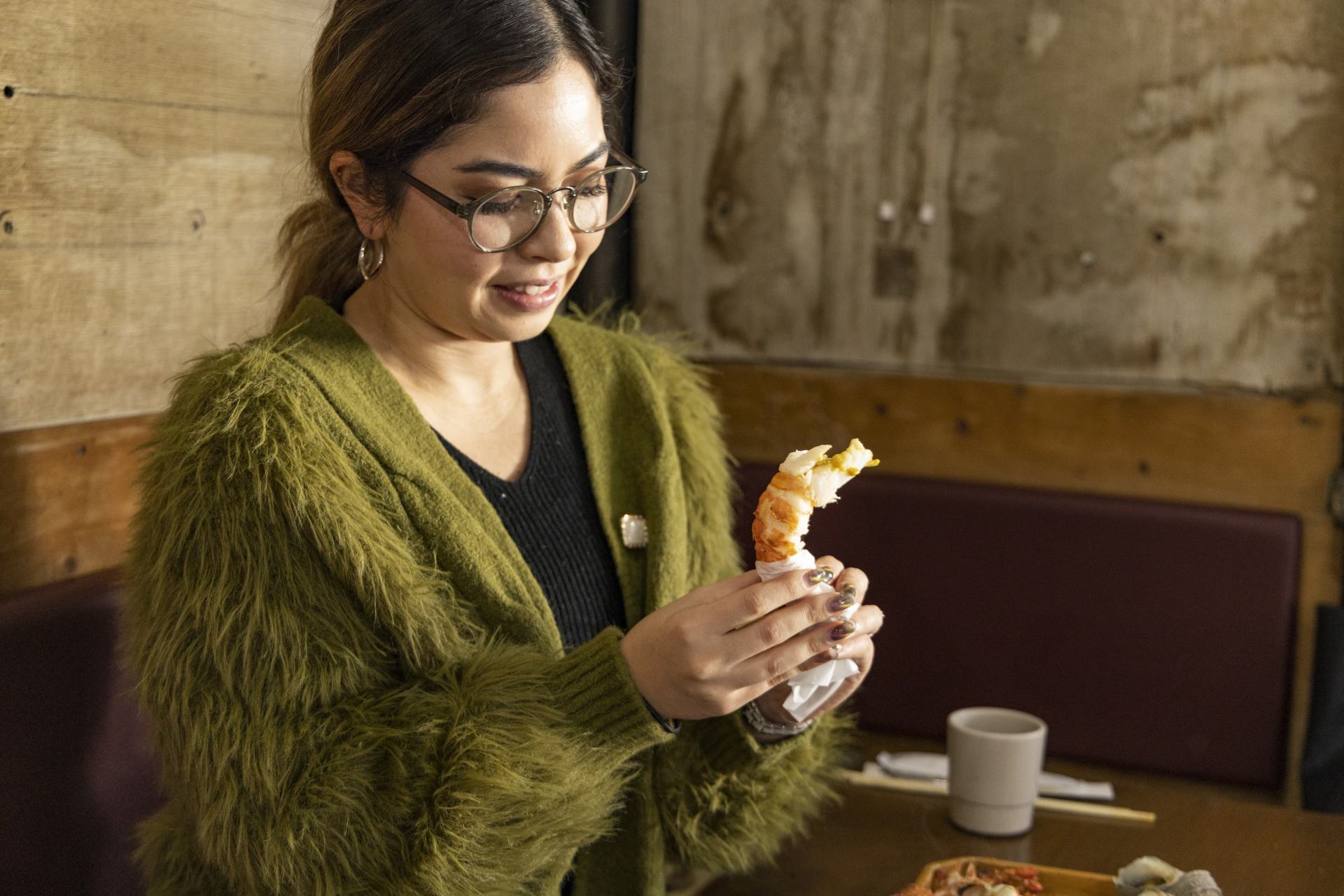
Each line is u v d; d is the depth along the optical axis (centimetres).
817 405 214
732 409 220
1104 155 193
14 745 117
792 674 101
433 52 95
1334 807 174
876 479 201
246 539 96
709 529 128
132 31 143
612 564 119
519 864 96
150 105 146
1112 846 119
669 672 93
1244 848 119
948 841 121
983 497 194
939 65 201
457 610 104
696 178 219
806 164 211
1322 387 184
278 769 94
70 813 123
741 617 91
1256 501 189
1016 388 201
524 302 102
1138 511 187
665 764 118
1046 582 191
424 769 94
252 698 95
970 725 129
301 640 96
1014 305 201
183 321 154
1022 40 195
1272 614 181
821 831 123
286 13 166
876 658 200
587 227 102
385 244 108
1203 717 184
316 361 106
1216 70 185
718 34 213
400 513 104
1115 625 188
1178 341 192
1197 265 189
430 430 108
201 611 95
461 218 97
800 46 209
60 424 139
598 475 120
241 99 159
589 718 96
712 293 220
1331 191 181
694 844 117
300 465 98
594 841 113
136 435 148
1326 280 182
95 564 144
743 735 115
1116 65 190
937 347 206
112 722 128
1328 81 179
